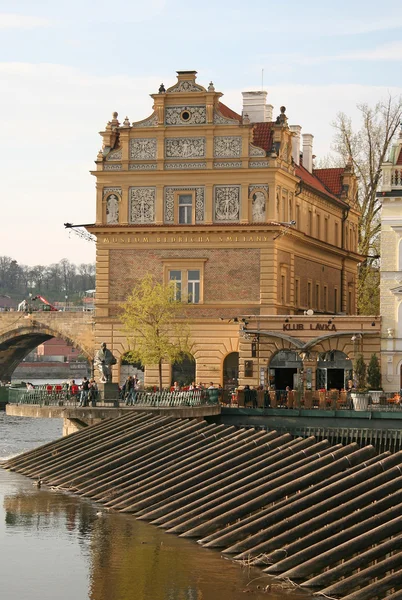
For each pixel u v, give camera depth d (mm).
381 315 100062
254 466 63781
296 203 114500
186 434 75375
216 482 62562
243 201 106312
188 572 49562
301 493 56344
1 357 166250
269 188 105812
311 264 119812
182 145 107812
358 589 45562
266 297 105562
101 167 109188
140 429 78375
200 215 107438
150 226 107438
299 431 87875
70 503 65312
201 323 106312
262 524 54281
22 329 149750
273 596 45969
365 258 137500
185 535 56344
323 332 101125
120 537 56344
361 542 48219
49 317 148250
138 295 107250
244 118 106562
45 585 47812
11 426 126188
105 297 108812
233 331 105812
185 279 107312
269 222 105312
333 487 55406
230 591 46719
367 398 87875
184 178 107562
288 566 49281
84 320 147125
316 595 45969
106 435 79312
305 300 117312
